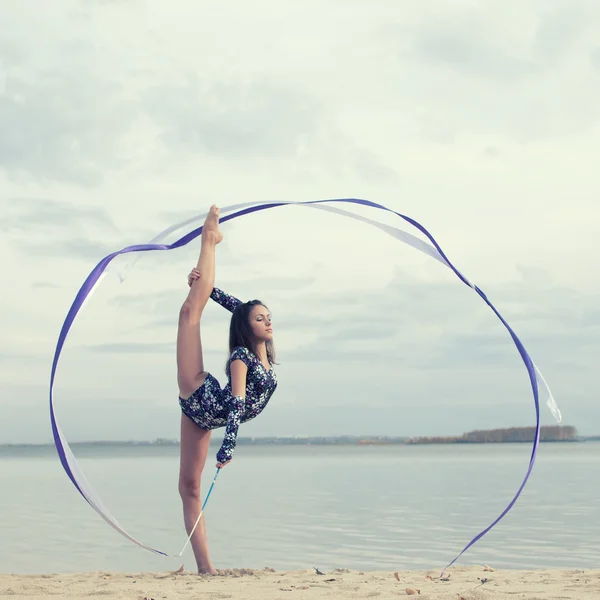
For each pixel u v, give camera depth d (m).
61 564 8.69
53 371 4.45
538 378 4.79
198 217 5.44
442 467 46.19
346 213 5.32
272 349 5.06
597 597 3.89
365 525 12.31
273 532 11.51
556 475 30.91
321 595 4.00
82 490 4.43
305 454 140.38
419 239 5.16
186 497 5.23
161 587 4.39
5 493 23.64
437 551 9.16
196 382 4.95
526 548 9.22
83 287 4.64
